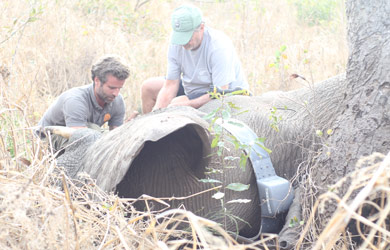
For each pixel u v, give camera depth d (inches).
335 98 145.9
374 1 124.0
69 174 144.4
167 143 125.2
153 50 361.4
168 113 124.3
